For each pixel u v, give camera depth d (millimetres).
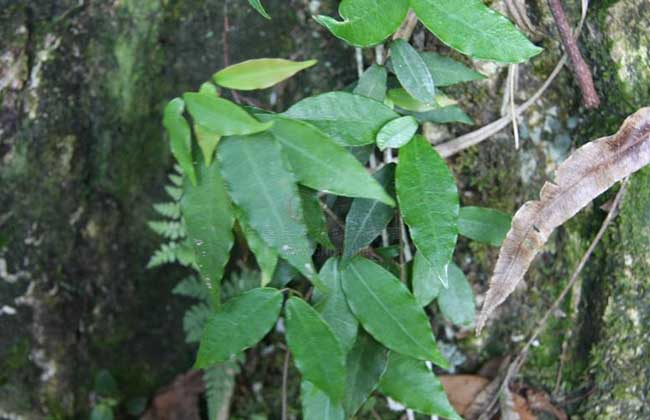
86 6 779
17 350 824
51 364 831
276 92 788
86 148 803
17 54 780
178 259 804
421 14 679
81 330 836
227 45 785
